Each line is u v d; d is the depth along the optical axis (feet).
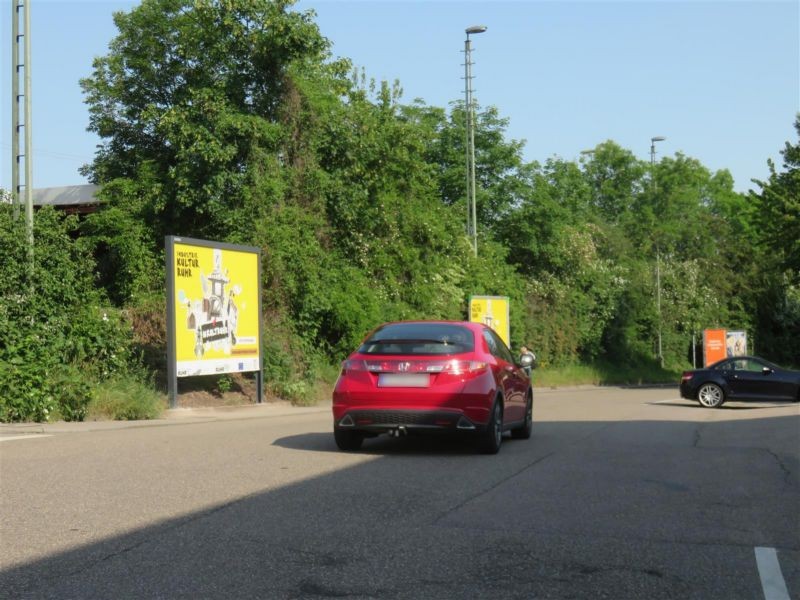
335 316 91.15
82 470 29.96
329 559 18.63
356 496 25.68
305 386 79.00
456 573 17.78
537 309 153.69
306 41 89.15
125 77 103.45
